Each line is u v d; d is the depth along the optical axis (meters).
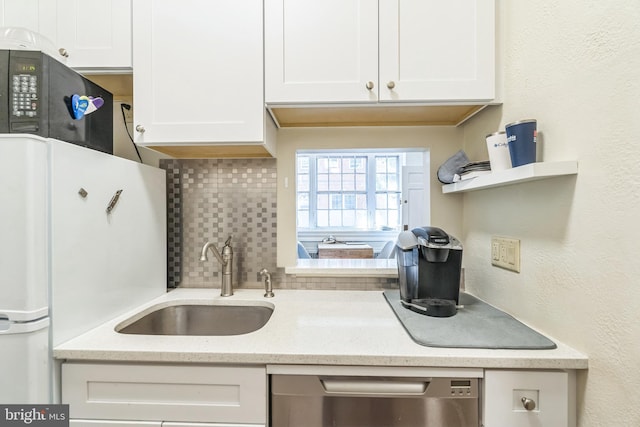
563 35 0.80
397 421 0.79
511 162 0.87
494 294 1.13
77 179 0.85
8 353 0.72
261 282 1.38
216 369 0.80
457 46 1.03
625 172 0.63
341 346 0.82
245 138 1.05
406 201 3.04
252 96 1.04
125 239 1.06
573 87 0.76
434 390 0.78
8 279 0.72
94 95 0.99
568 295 0.78
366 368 0.79
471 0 1.02
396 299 1.21
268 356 0.78
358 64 1.04
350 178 4.49
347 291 1.36
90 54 1.04
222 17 1.04
